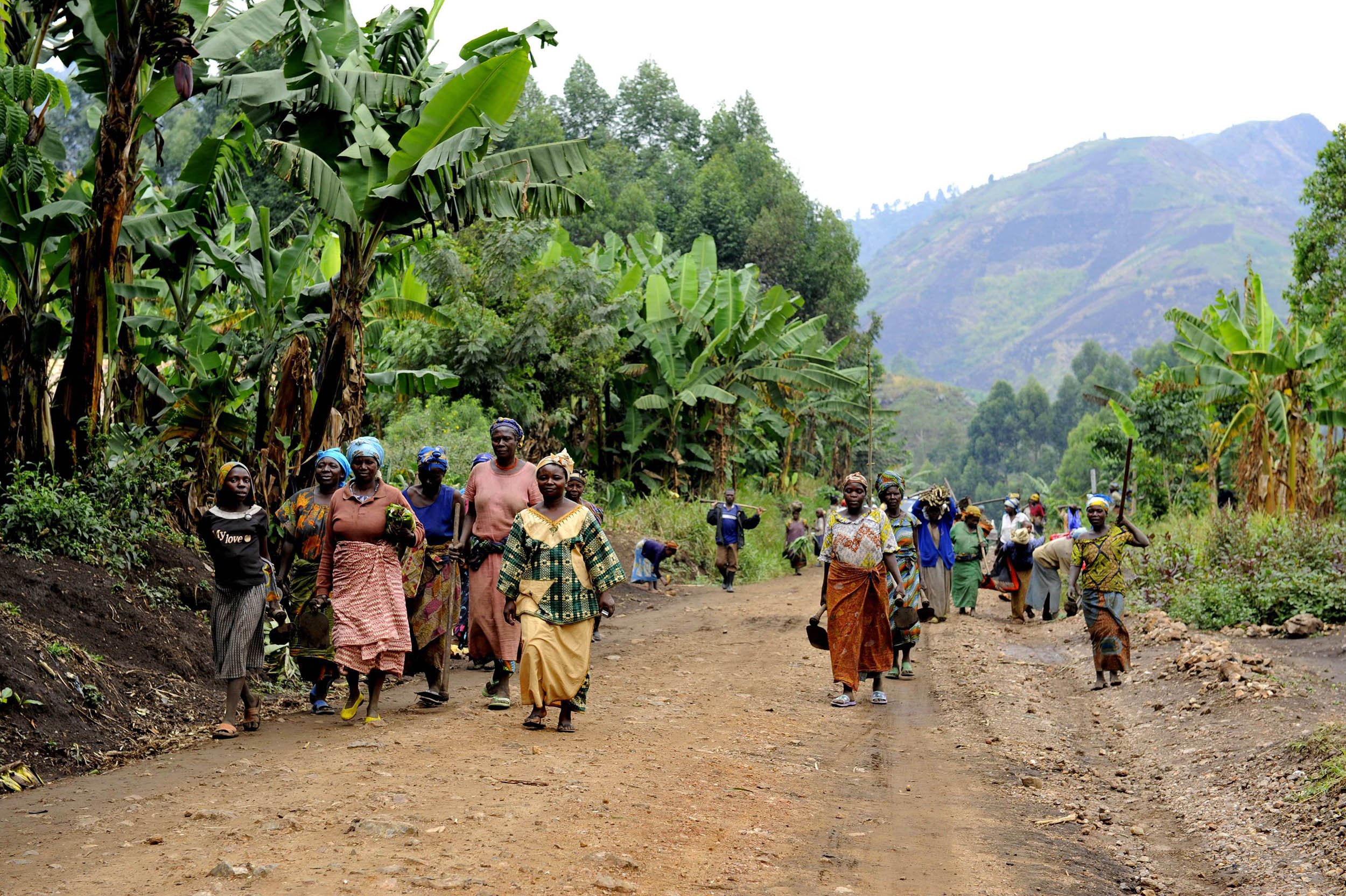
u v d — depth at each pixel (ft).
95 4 33.19
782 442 153.48
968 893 16.72
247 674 25.30
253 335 43.93
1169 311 90.94
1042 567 54.13
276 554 34.04
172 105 36.04
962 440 593.42
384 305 56.80
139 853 16.10
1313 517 83.76
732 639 46.19
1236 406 99.91
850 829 19.83
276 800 19.03
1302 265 86.17
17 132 33.09
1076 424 534.78
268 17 38.81
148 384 40.93
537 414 80.59
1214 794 23.63
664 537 82.02
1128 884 18.26
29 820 18.11
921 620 44.37
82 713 24.04
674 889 15.69
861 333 228.22
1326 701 30.04
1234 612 45.68
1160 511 116.98
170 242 41.19
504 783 20.58
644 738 26.02
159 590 32.24
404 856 16.12
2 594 26.84
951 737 28.73
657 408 100.99
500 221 80.89
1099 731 30.73
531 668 25.44
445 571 29.32
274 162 37.50
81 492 33.53
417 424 63.62
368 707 26.89
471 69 38.11
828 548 32.81
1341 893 16.99
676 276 110.11
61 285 36.70
